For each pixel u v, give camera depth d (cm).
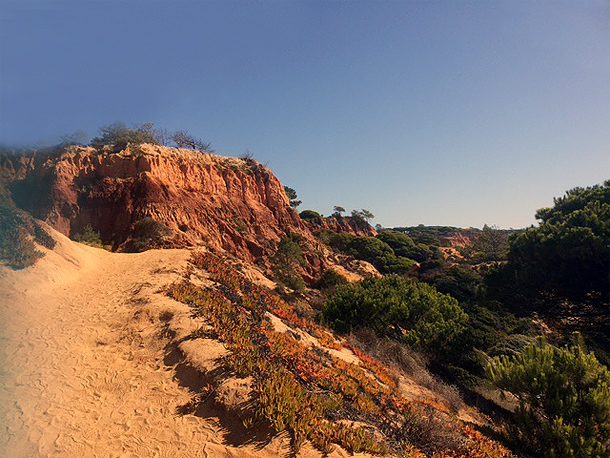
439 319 2316
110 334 1181
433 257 7050
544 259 2216
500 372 1311
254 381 867
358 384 1131
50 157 3884
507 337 2548
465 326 2381
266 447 713
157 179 4084
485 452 957
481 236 7169
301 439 721
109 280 1777
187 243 3506
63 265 1773
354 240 6762
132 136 4756
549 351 1253
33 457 665
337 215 8494
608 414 1051
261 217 5197
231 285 1753
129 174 4069
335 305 2469
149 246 3189
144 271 1831
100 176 3969
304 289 4044
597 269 2034
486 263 5881
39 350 1045
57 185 3653
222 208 4716
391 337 2441
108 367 1009
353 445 745
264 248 4522
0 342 1041
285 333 1388
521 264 2420
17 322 1166
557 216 2598
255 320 1370
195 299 1362
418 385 1554
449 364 2156
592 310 2261
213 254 2598
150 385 924
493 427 1419
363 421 891
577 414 1105
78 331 1189
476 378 2038
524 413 1189
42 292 1432
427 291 2706
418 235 10244
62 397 860
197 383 912
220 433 761
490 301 2678
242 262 3619
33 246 1667
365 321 2359
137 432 768
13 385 870
